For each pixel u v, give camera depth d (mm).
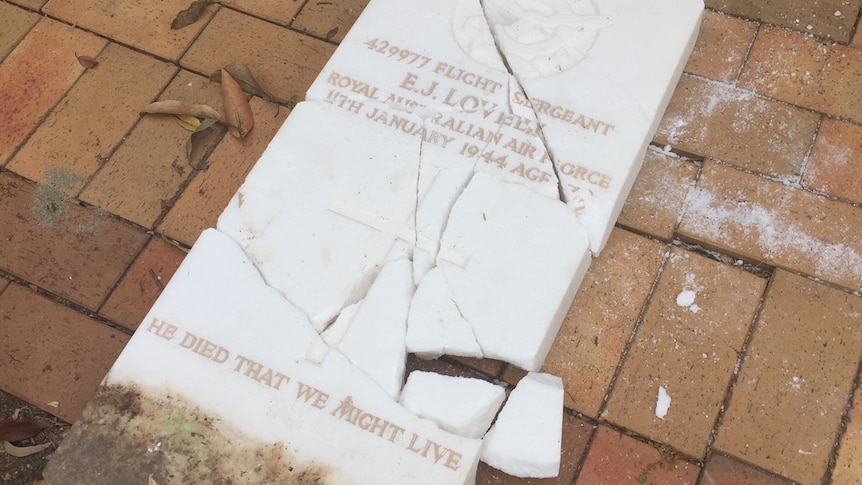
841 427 1950
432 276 2035
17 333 2221
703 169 2289
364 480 1827
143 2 2729
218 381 1948
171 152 2447
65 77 2605
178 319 2029
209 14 2691
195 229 2328
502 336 1969
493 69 2307
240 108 2461
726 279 2146
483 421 1909
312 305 2029
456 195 2133
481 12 2402
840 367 2012
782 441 1946
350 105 2287
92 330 2217
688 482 1931
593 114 2221
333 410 1897
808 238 2168
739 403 1993
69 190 2406
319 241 2104
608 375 2055
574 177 2135
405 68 2332
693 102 2387
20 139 2504
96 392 1961
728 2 2543
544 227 2072
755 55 2445
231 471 1863
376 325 1990
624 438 1989
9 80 2613
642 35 2330
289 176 2193
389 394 1904
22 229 2363
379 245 2086
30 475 2068
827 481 1902
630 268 2178
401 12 2434
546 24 2361
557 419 1914
